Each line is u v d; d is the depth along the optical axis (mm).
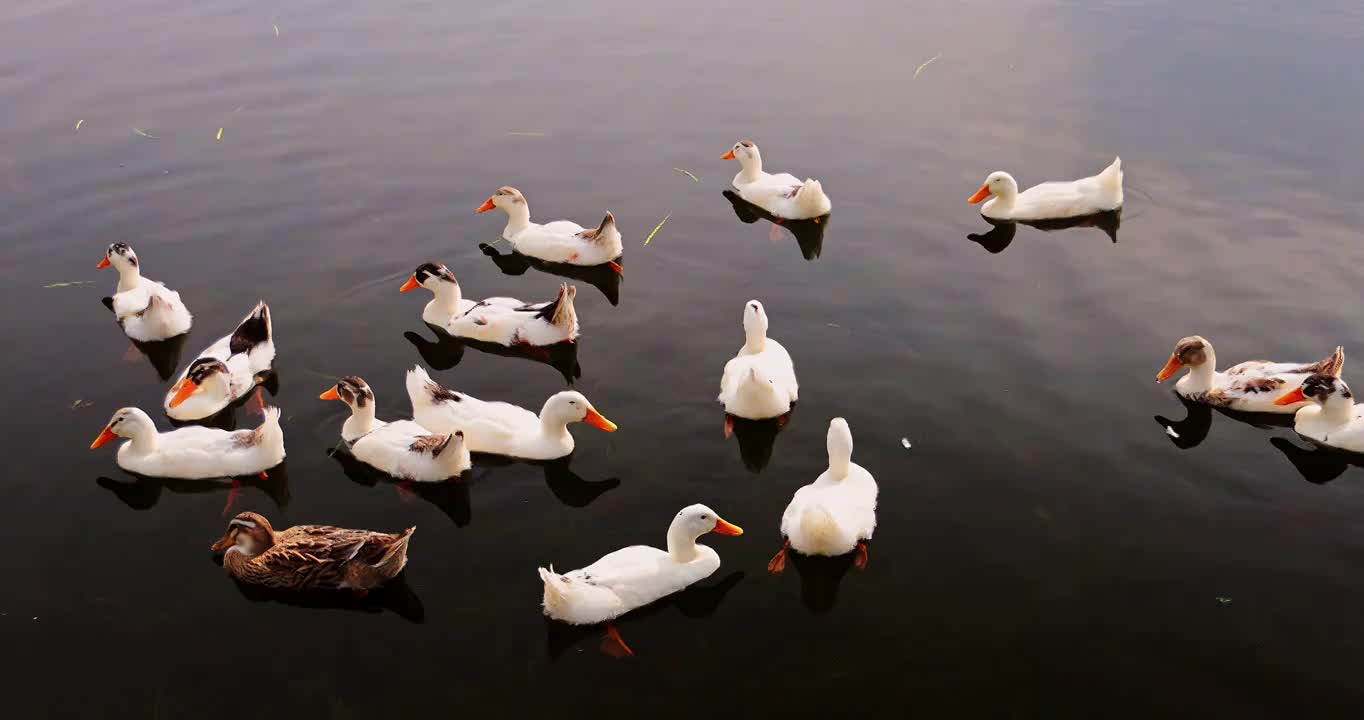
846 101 25938
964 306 18609
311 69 27703
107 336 18219
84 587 12984
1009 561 13078
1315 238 20141
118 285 19156
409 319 18906
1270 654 11750
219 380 16266
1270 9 30016
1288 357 16875
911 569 12992
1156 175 22547
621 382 16938
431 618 12461
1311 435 15242
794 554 13312
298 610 12641
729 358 17453
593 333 18344
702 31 29828
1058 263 19859
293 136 24609
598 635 12227
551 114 25672
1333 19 29172
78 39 29266
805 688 11461
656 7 31516
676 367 17266
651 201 22484
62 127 24703
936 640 12008
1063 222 21391
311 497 14523
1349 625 12102
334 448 15547
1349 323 17641
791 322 18391
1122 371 16719
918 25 29922
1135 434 15312
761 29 29906
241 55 28406
